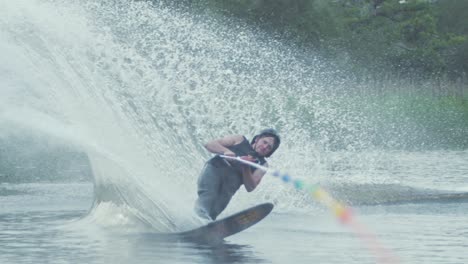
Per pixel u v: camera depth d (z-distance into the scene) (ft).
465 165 242.78
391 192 161.17
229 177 114.21
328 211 136.56
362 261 89.56
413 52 580.71
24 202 145.89
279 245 100.53
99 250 95.04
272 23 450.71
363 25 596.70
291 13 459.73
